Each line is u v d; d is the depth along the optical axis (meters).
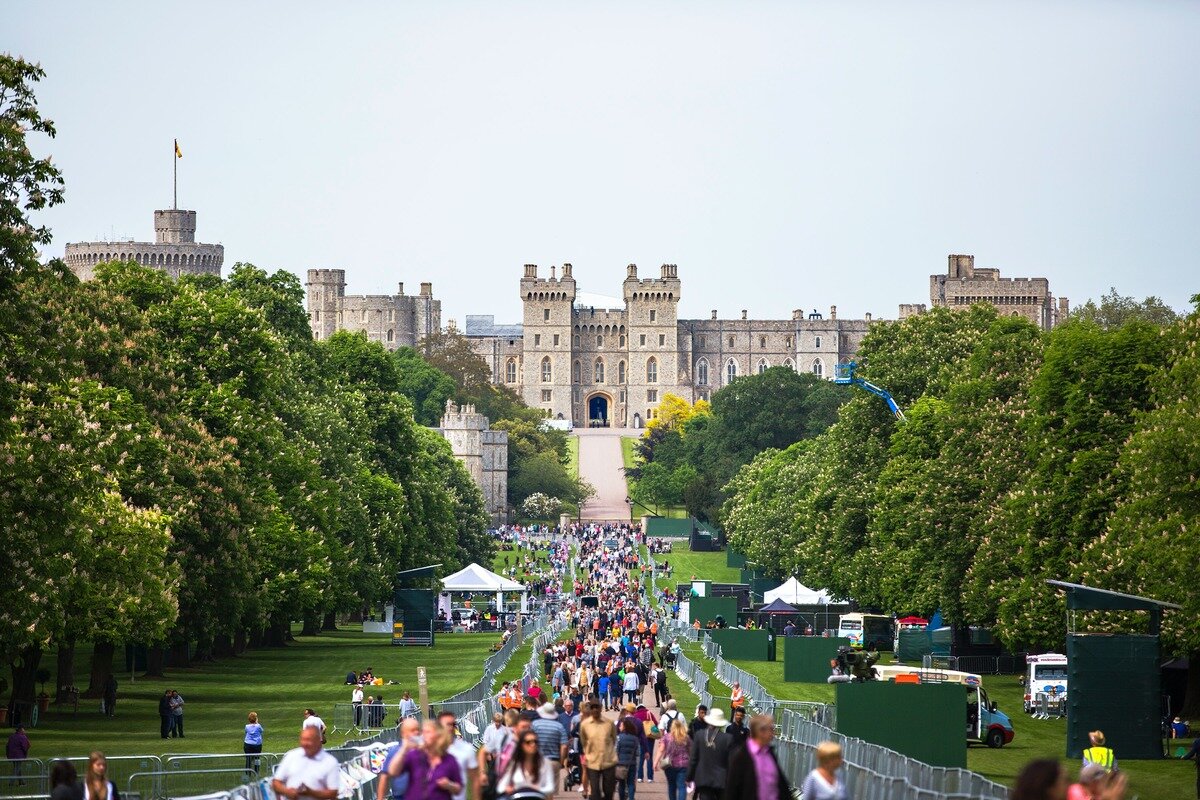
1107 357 103.44
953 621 123.31
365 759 56.91
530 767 41.44
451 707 78.88
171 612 93.44
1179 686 98.00
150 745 79.12
